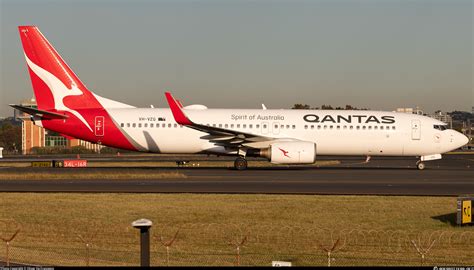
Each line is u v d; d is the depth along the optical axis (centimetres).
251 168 8106
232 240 3372
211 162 9850
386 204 4491
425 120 8081
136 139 7788
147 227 2342
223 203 4506
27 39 7669
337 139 7962
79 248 3247
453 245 3269
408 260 2970
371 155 8206
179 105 7800
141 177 6481
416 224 3781
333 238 3391
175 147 7844
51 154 16675
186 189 5362
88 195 4925
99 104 7831
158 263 2942
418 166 8200
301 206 4388
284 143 7550
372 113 8119
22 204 4469
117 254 3116
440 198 4806
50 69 7700
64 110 7725
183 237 3450
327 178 6481
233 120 7931
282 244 3284
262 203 4512
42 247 3259
